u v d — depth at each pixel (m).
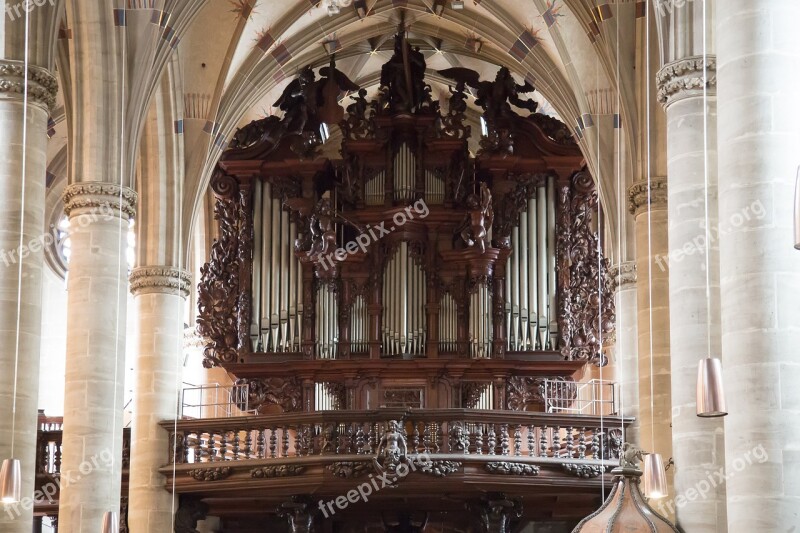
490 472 29.92
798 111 16.52
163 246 33.09
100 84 27.98
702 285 21.94
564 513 34.06
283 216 35.66
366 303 34.75
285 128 36.25
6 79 22.42
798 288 16.23
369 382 34.22
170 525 31.80
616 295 32.62
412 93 36.12
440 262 35.00
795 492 15.82
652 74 28.42
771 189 16.38
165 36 29.00
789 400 16.02
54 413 40.22
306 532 31.67
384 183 35.56
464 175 35.44
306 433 30.64
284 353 34.75
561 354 34.59
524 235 35.34
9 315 22.08
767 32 16.61
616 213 32.66
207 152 33.53
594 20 30.11
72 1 27.52
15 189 22.34
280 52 35.25
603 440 30.94
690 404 21.75
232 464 30.95
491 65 38.56
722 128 16.89
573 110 33.91
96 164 27.89
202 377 40.88
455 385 34.19
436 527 34.28
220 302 35.16
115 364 27.66
